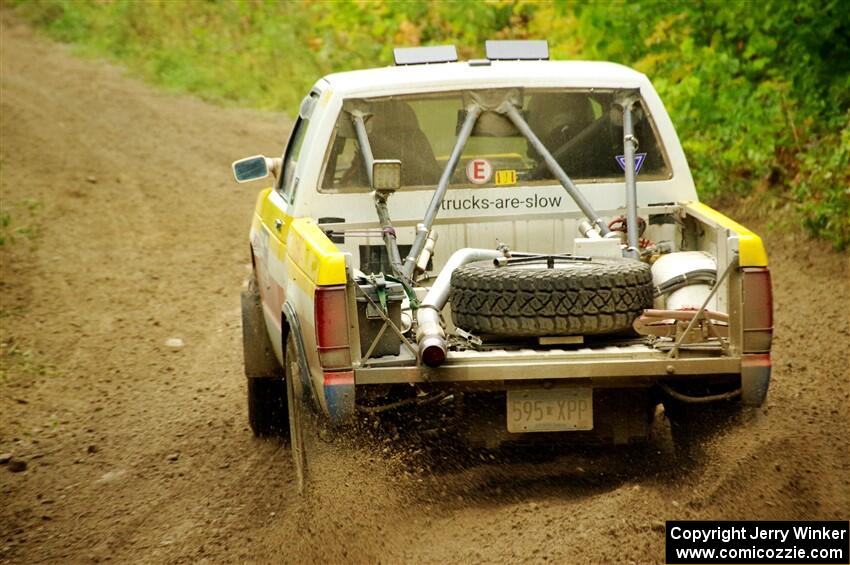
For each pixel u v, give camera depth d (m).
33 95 57.47
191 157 48.72
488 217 17.09
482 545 13.10
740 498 13.80
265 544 14.28
